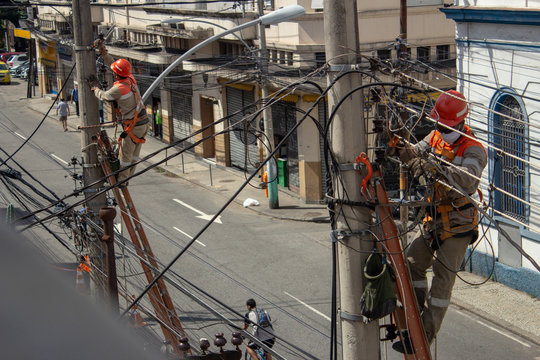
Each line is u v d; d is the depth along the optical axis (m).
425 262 5.46
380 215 5.27
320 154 25.78
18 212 22.62
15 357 1.36
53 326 1.44
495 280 17.44
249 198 26.55
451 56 25.81
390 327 5.51
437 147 5.39
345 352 5.48
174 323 8.79
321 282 17.70
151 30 33.59
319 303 16.23
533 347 14.00
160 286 8.98
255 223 23.83
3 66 60.34
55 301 1.47
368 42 24.03
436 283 5.25
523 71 15.95
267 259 19.69
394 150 5.45
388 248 5.22
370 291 5.14
